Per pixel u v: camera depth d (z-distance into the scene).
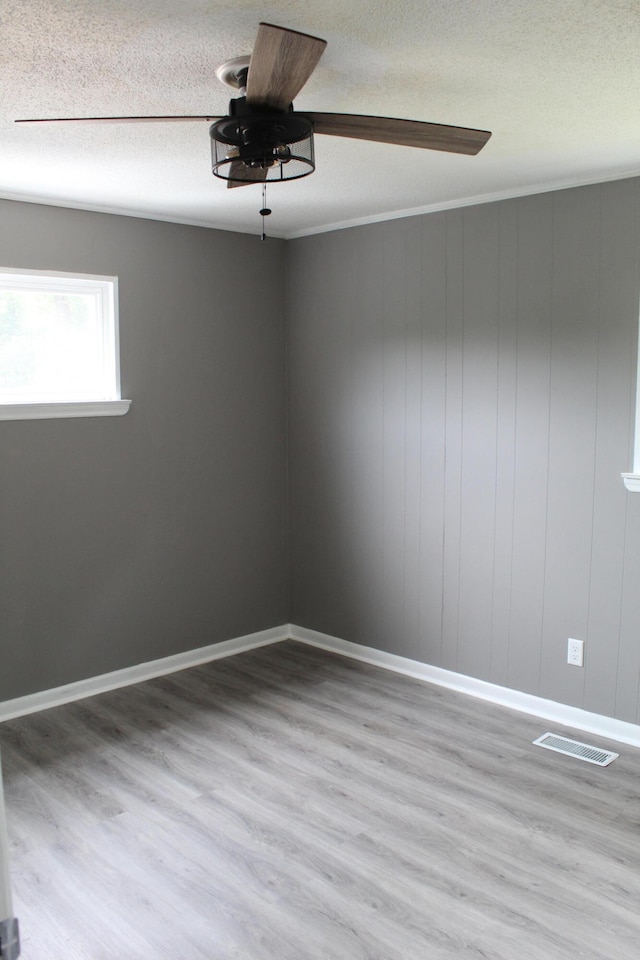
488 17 1.75
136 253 3.92
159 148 2.75
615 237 3.22
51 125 2.46
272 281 4.53
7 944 1.08
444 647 4.02
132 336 3.94
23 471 3.62
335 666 4.33
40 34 1.82
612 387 3.29
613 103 2.34
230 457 4.42
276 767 3.17
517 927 2.25
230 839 2.68
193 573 4.31
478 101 2.32
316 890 2.41
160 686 4.04
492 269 3.63
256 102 1.85
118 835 2.70
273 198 3.62
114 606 4.00
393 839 2.67
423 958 2.13
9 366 3.62
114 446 3.92
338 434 4.40
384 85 2.18
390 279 4.05
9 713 3.66
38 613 3.73
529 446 3.59
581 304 3.35
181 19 1.74
